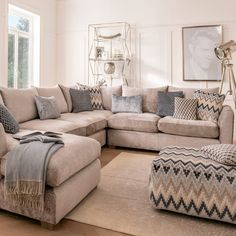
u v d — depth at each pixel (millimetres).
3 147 1788
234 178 1641
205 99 3572
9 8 4723
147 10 5105
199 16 4797
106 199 2082
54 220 1629
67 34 5746
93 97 4410
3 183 1772
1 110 2363
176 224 1723
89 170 2105
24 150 1752
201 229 1666
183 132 3316
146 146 3580
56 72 5898
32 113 3209
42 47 5418
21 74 5195
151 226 1699
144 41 5176
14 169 1679
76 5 5617
